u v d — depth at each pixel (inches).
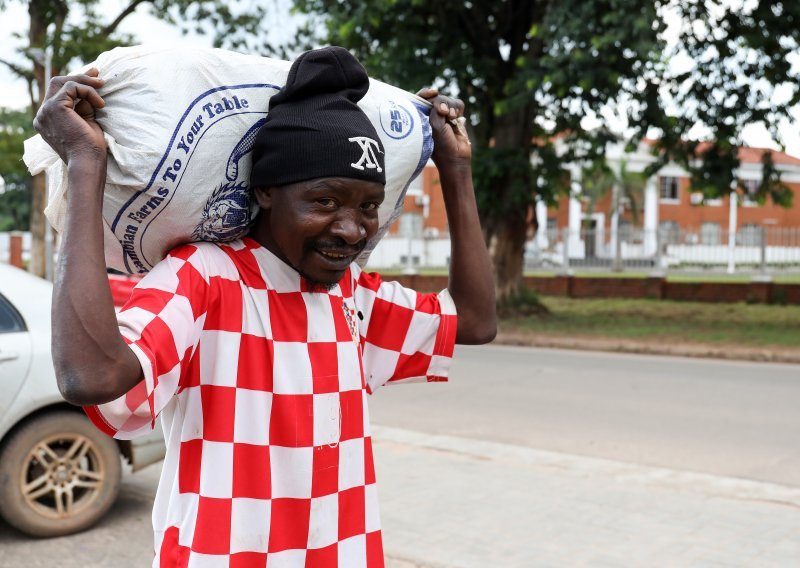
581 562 151.9
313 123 55.8
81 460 171.2
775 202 599.2
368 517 63.6
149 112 55.8
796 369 413.7
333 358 62.2
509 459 226.5
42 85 836.6
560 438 255.0
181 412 58.6
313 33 597.0
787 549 158.7
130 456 184.4
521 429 266.8
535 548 159.2
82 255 51.1
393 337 70.4
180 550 56.5
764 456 233.3
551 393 333.7
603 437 256.4
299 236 56.9
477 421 278.8
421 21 575.5
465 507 183.9
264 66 59.4
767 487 200.5
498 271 649.0
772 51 538.9
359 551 62.4
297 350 60.5
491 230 647.1
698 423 276.1
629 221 1574.8
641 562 152.1
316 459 59.9
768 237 799.7
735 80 560.1
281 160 56.0
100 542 165.6
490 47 593.0
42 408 167.5
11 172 866.8
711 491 196.7
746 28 532.7
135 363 51.4
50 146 56.5
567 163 621.0
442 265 979.9
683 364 434.0
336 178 55.6
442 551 157.5
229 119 57.9
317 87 57.1
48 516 166.2
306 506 59.2
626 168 1385.3
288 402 59.2
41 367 165.5
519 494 193.6
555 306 757.3
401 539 163.9
